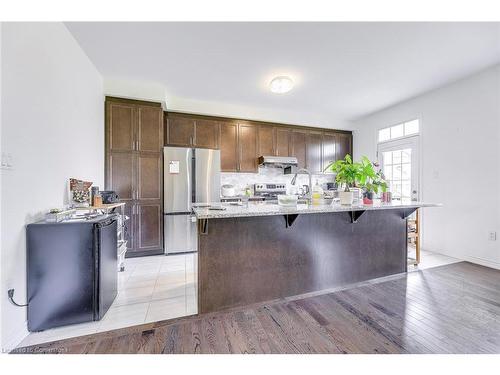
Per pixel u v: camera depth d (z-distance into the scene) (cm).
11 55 144
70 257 164
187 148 361
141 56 259
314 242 222
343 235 236
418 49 246
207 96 375
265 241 203
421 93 363
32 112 164
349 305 197
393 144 422
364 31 216
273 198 450
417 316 179
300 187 480
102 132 311
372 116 471
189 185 360
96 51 249
